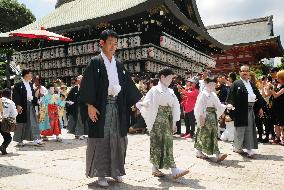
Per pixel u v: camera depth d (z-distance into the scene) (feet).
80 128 26.61
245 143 19.71
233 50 102.63
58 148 22.12
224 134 26.68
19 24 113.60
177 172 13.75
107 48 12.87
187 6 66.28
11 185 12.62
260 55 107.96
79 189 12.21
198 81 29.25
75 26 56.34
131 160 18.10
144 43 51.88
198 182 13.67
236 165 17.22
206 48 84.12
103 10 59.16
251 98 19.63
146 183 13.34
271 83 26.30
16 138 22.85
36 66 64.23
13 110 19.52
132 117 14.20
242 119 19.58
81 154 19.69
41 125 25.46
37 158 18.25
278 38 96.22
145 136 29.37
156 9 46.85
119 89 12.75
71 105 27.32
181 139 27.68
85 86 12.31
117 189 12.34
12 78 72.90
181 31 62.90
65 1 79.61
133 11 47.83
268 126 25.94
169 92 14.52
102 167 12.46
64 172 14.83
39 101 26.91
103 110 12.37
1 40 64.28
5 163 16.83
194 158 18.95
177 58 59.26
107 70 12.71
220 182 13.76
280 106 24.45
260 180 14.24
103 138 12.53
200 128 18.63
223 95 26.99
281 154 20.62
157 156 14.29
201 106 18.01
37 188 12.23
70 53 57.72
